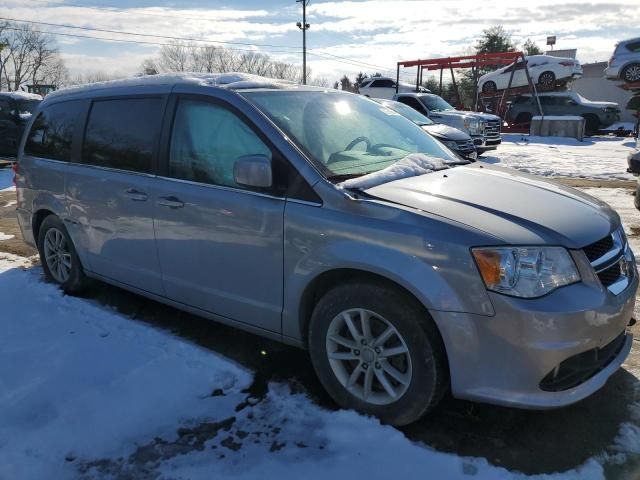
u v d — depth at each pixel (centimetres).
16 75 6419
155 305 453
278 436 280
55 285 493
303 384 328
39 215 498
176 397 315
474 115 1650
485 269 248
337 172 307
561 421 289
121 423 292
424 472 252
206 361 354
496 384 253
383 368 284
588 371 266
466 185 308
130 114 397
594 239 272
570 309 247
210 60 6206
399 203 278
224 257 333
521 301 245
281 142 311
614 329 268
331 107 373
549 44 3794
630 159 841
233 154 330
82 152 434
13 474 257
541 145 2000
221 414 300
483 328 250
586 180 1156
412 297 267
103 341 384
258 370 345
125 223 393
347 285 285
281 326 319
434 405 273
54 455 270
